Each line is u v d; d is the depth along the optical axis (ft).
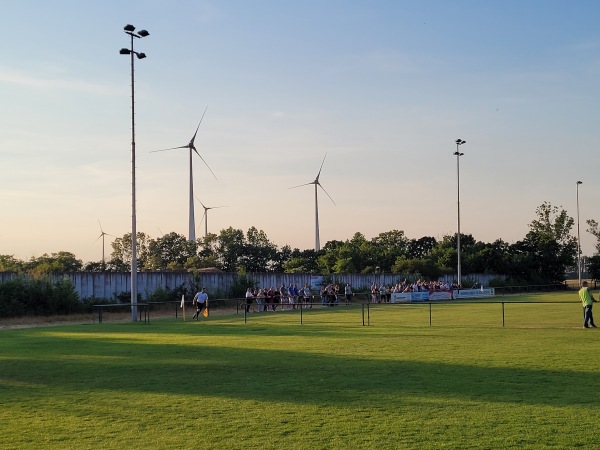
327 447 30.48
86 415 38.11
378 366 56.24
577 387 45.21
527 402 40.22
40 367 58.54
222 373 53.47
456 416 36.55
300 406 39.70
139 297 176.76
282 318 133.18
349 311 155.63
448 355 63.52
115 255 307.78
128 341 84.02
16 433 34.01
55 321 141.38
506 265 327.47
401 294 209.15
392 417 36.47
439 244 358.84
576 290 312.50
